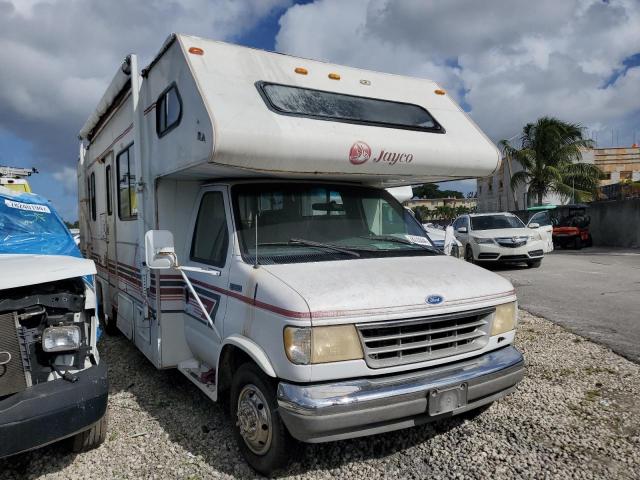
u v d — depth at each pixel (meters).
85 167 9.15
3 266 3.59
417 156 4.28
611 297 9.46
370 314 3.23
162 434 4.21
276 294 3.30
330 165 3.93
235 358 3.91
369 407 3.12
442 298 3.47
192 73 3.82
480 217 15.98
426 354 3.44
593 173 30.66
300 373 3.12
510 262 14.58
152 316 4.94
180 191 4.88
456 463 3.71
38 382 3.31
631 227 23.36
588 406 4.58
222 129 3.46
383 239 4.54
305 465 3.70
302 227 4.29
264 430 3.47
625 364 5.62
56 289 3.54
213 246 4.32
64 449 3.97
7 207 4.80
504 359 3.70
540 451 3.84
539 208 24.95
